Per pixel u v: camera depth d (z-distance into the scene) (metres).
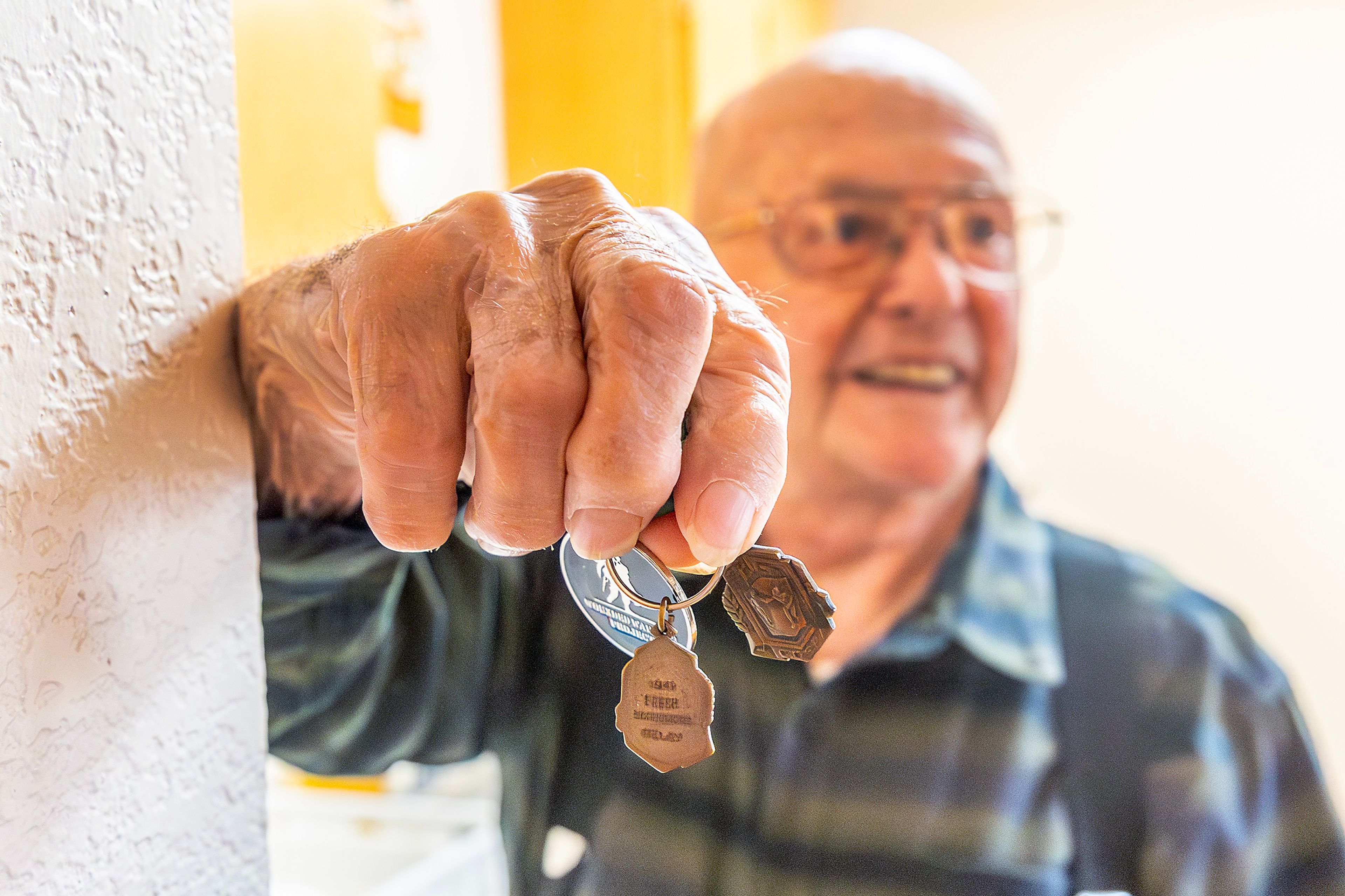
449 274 0.30
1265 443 1.85
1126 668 0.83
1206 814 0.77
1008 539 0.96
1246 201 1.84
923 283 1.04
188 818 0.35
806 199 1.11
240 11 0.49
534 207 0.31
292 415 0.37
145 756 0.34
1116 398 1.92
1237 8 1.81
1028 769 0.77
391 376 0.29
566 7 1.25
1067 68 1.91
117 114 0.32
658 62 1.22
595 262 0.29
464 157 1.24
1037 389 1.95
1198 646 0.85
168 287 0.34
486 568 0.47
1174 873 0.76
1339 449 1.80
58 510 0.31
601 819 0.61
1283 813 0.80
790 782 0.70
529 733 0.54
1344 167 1.78
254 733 0.38
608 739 0.56
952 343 1.04
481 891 1.00
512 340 0.29
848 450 0.96
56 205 0.31
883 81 1.14
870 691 0.76
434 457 0.30
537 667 0.51
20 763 0.30
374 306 0.30
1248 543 1.87
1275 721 0.83
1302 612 1.84
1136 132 1.89
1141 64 1.88
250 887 0.38
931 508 0.95
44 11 0.30
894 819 0.72
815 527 0.96
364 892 1.05
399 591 0.43
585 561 0.34
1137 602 0.88
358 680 0.45
